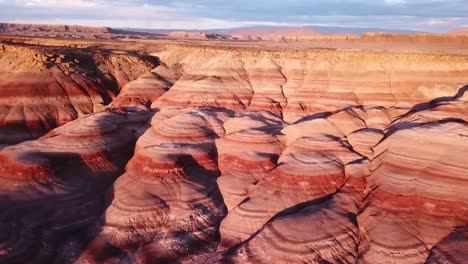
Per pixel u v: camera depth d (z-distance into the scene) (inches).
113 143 1514.5
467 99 1576.0
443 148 1139.3
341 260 925.2
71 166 1348.4
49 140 1432.1
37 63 2150.6
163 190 1218.6
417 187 1051.9
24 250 989.2
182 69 2642.7
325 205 1104.2
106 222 1129.4
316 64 2170.3
